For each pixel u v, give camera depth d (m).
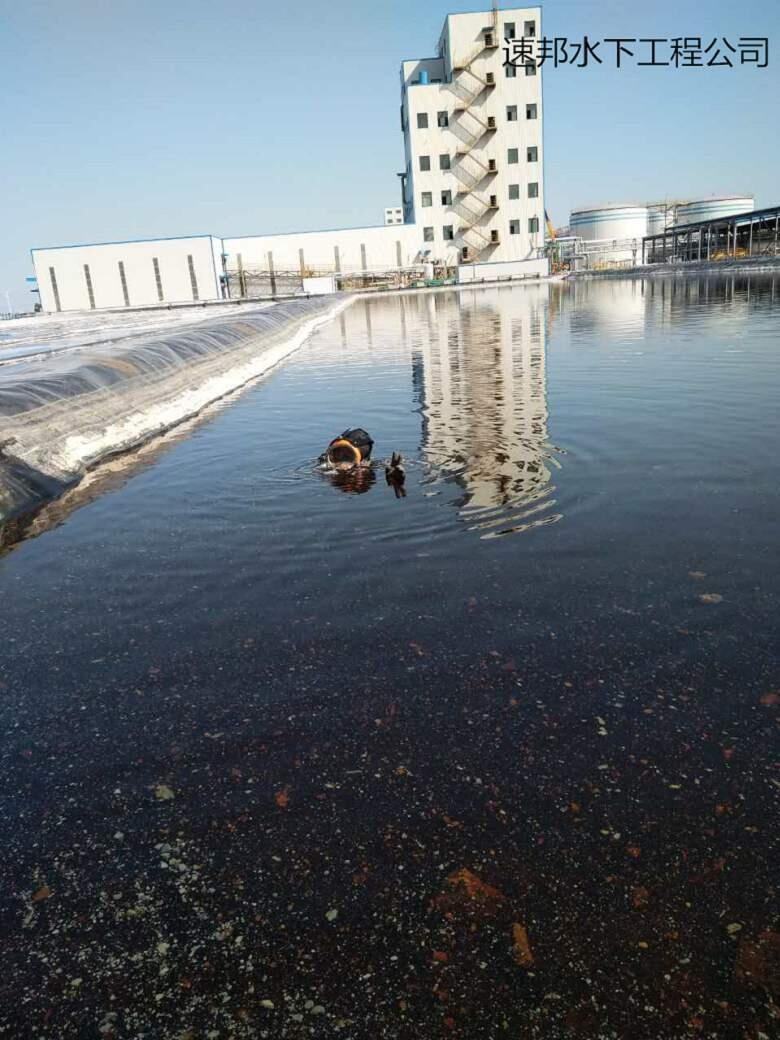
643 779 1.94
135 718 2.36
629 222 86.75
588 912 1.56
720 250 59.66
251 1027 1.37
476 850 1.74
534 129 63.16
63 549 4.11
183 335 12.74
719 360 10.14
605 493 4.41
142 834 1.85
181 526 4.37
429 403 8.17
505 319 21.52
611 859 1.69
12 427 5.96
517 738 2.13
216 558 3.76
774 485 4.36
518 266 63.47
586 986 1.41
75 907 1.65
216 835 1.83
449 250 66.94
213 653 2.75
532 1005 1.38
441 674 2.49
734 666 2.43
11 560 3.99
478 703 2.31
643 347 12.27
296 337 19.70
